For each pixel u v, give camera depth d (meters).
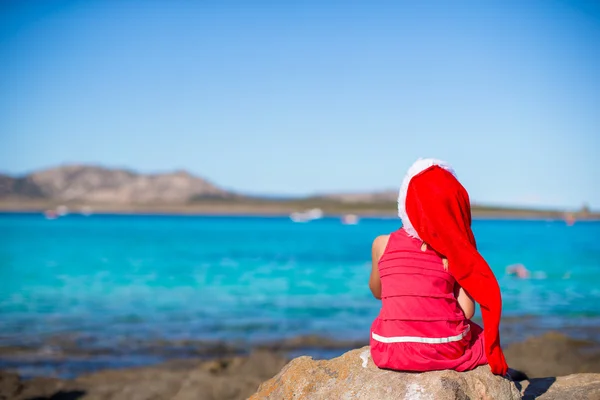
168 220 155.62
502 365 3.42
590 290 17.56
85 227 86.31
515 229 96.69
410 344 3.41
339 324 12.83
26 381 7.96
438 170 3.53
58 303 16.02
